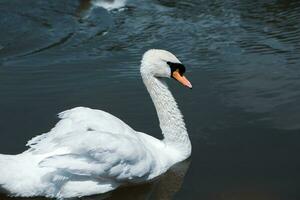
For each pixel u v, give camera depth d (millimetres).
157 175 7793
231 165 7879
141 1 16344
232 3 15875
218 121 8984
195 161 8055
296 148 8180
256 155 8062
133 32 13961
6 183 6812
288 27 13742
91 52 12625
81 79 10789
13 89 10312
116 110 9430
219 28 13914
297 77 10531
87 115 7602
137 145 7453
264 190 7301
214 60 11680
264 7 15398
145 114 9289
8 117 9156
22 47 13148
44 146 7137
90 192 7250
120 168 7281
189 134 8664
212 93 9953
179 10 15484
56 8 16016
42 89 10305
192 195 7320
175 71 8305
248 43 12711
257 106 9414
